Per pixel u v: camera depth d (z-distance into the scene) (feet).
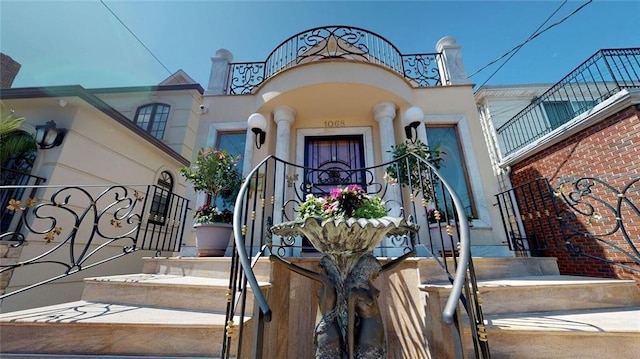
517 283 6.21
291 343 6.70
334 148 14.46
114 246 16.49
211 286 5.96
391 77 13.00
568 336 4.53
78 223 6.95
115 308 5.97
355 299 4.67
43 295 12.41
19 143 13.03
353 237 4.80
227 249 11.34
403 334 6.48
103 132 16.25
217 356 4.70
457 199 4.69
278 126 13.46
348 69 12.30
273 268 6.34
